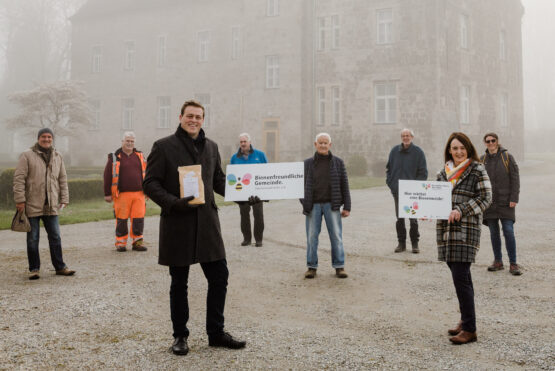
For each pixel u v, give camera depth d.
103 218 12.36
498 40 31.38
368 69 27.89
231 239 9.38
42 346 3.92
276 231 10.32
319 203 6.35
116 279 6.20
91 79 39.19
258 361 3.62
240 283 6.06
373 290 5.71
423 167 8.02
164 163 3.87
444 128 26.42
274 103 29.91
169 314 4.82
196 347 3.93
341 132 28.64
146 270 6.72
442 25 26.64
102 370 3.47
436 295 5.46
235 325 4.48
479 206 4.05
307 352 3.80
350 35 28.41
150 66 36.75
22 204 6.06
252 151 8.66
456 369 3.45
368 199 16.48
